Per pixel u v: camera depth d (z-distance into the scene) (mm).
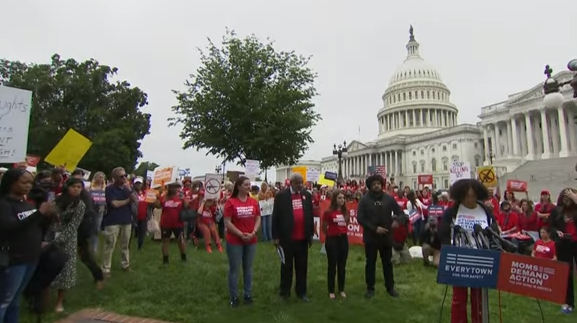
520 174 44594
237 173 18594
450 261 3545
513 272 3340
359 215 7191
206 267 9117
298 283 6902
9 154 6273
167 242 9656
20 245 4332
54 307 6090
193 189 12742
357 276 8711
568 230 6691
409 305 6605
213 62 23641
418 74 115875
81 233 6668
